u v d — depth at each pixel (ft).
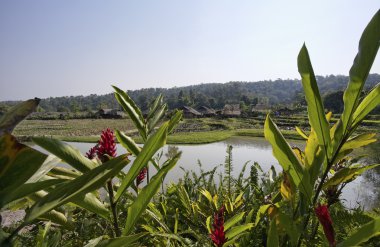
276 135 4.33
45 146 3.13
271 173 8.66
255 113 288.92
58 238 4.79
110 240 3.04
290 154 4.30
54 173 4.51
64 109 426.92
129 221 3.53
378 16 3.79
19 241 5.74
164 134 3.39
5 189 2.26
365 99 4.12
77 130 190.49
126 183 3.62
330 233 3.47
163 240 6.64
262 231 6.46
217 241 5.22
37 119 307.78
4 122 2.13
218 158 74.95
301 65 4.17
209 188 10.85
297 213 4.91
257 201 7.91
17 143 2.13
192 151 91.15
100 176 2.74
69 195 2.56
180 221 8.71
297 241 4.29
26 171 2.27
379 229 3.29
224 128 201.87
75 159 3.23
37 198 4.09
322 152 4.69
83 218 6.72
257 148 102.42
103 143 4.15
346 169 4.65
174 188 10.04
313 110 4.27
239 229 5.62
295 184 4.41
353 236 3.43
